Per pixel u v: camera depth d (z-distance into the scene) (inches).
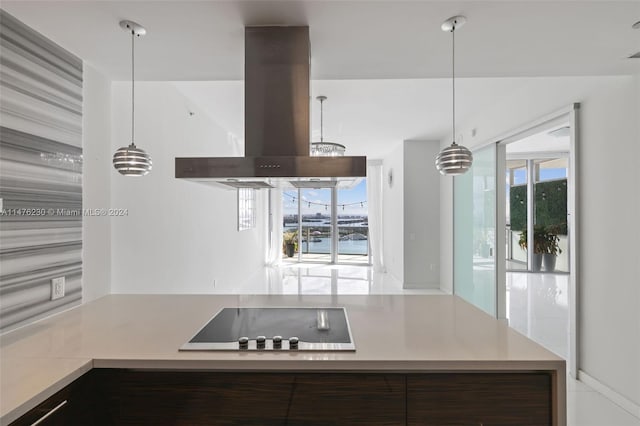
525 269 321.4
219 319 69.4
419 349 54.5
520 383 52.3
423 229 250.1
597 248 108.7
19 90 65.7
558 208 309.1
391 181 295.9
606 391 104.8
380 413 52.6
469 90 150.0
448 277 232.8
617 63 91.3
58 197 75.4
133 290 114.5
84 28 70.6
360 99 162.2
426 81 140.3
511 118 154.5
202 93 158.2
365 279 285.3
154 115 131.8
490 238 177.3
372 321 68.7
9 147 63.2
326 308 77.7
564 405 50.6
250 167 64.6
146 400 52.9
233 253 240.1
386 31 74.7
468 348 54.9
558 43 79.9
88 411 51.1
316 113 183.8
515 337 59.8
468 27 73.0
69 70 79.7
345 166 63.9
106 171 93.7
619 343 101.0
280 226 377.7
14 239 64.2
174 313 74.1
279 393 52.6
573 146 116.6
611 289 103.7
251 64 72.7
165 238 141.5
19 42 66.0
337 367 50.8
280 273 314.0
